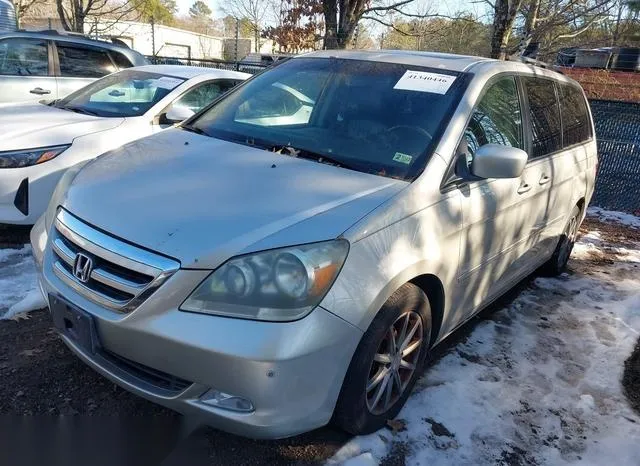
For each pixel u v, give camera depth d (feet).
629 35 46.60
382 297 8.09
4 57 24.50
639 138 27.43
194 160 9.97
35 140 15.35
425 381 10.93
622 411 10.86
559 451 9.51
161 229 7.75
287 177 9.23
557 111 15.23
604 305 15.83
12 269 13.70
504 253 12.19
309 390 7.50
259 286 7.25
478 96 11.03
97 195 8.80
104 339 7.78
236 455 8.54
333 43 32.09
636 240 23.32
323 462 8.50
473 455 9.11
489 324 13.89
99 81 20.51
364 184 9.16
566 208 15.79
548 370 12.02
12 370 9.92
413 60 12.13
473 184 10.39
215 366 7.11
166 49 103.71
